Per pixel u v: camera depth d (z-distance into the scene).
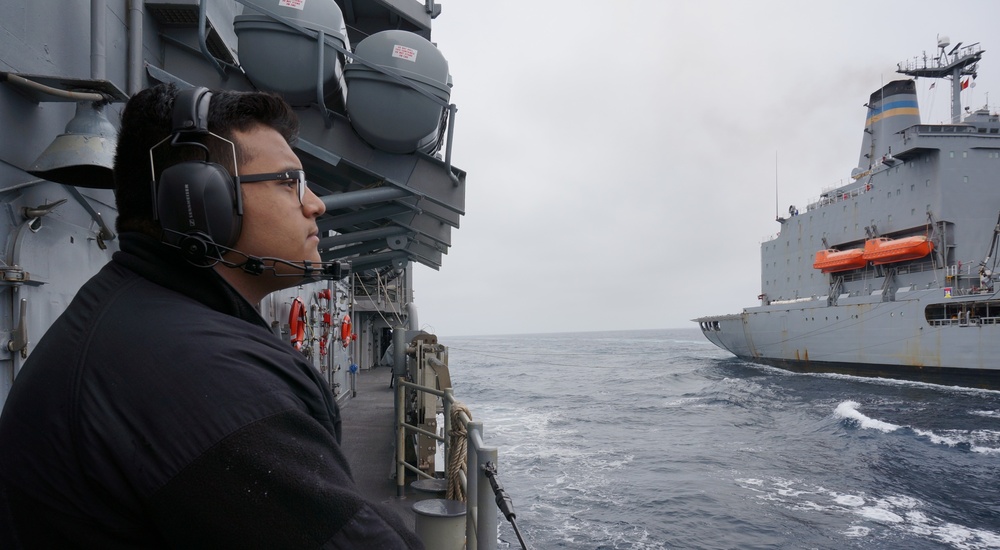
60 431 0.76
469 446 2.68
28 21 3.42
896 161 38.56
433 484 4.54
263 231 0.97
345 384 12.61
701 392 41.44
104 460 0.74
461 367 74.25
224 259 0.98
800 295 47.62
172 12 5.46
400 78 5.69
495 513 2.27
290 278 1.04
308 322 8.59
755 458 22.12
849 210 42.38
